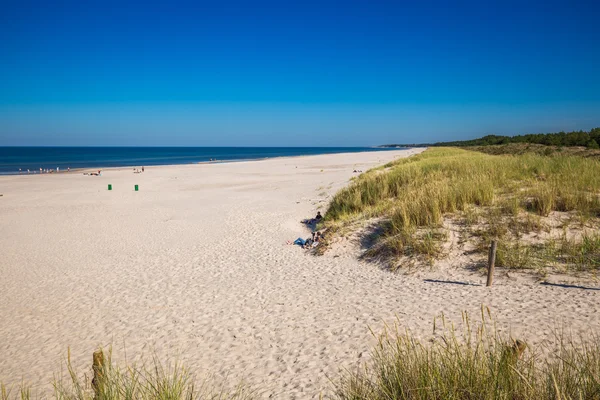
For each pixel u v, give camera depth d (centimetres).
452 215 1029
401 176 1617
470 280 719
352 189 1566
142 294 846
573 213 928
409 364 336
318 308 686
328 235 1122
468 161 1992
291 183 2892
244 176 3747
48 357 604
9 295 888
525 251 771
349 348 521
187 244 1260
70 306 808
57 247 1288
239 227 1459
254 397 436
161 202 2184
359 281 804
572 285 629
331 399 409
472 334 496
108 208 2020
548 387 290
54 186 3091
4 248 1293
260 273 928
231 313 706
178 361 552
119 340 640
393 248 919
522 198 1071
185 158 9662
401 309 630
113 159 9131
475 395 294
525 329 498
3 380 545
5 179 3738
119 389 367
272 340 585
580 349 424
